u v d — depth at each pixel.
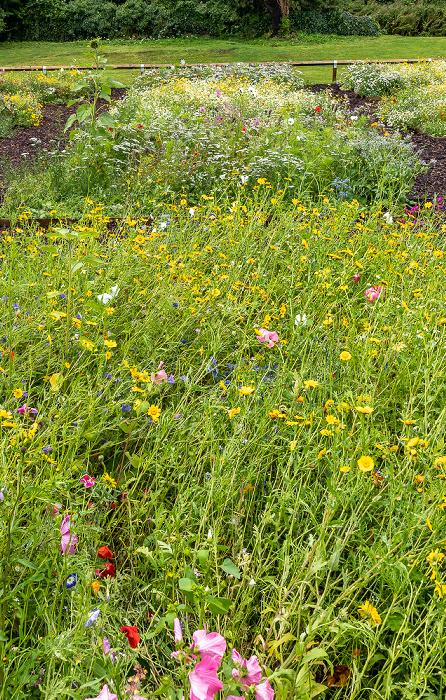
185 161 6.39
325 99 11.81
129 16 25.64
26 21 25.78
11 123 10.52
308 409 2.30
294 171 6.09
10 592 1.33
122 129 6.98
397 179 5.96
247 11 25.52
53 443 1.87
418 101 12.29
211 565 1.58
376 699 1.37
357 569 1.58
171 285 3.24
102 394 2.15
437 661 1.38
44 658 1.34
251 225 4.18
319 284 3.30
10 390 2.21
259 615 1.69
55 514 1.64
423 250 4.16
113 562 1.81
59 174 6.29
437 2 29.12
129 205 5.41
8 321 2.70
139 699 1.20
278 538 1.82
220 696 1.25
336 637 1.35
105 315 2.71
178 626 1.21
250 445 2.10
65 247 3.66
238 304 3.16
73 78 14.41
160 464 2.00
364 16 27.23
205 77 14.41
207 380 2.79
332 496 1.73
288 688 1.33
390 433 2.36
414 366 2.65
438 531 1.69
